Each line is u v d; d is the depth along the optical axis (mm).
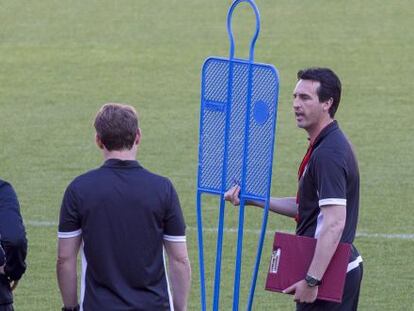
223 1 98875
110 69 76250
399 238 41531
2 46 83875
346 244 23578
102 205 21578
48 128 60844
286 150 55688
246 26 89375
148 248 21656
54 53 81438
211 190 26172
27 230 42250
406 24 89812
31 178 50625
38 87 71312
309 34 86625
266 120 25156
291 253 23844
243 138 25516
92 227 21562
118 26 90125
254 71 25234
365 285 36062
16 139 58406
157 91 70062
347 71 75500
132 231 21562
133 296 21500
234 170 25719
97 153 55438
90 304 21531
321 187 23609
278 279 23922
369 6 96062
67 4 97750
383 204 46469
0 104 66875
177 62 78312
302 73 24484
